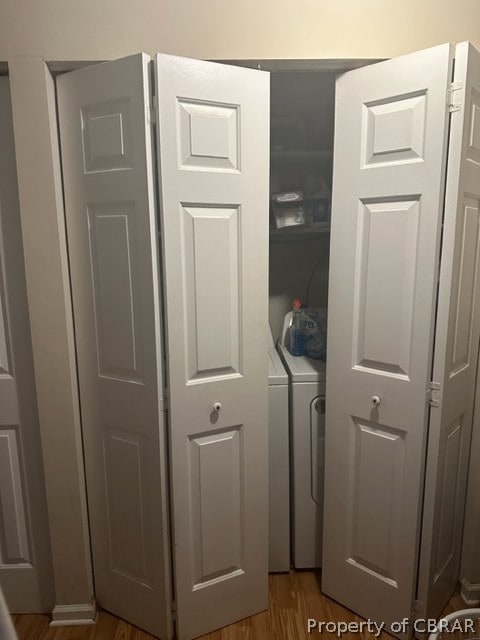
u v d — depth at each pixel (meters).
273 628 1.71
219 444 1.59
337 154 1.54
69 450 1.63
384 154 1.44
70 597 1.74
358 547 1.72
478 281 1.57
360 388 1.60
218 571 1.68
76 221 1.52
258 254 1.54
